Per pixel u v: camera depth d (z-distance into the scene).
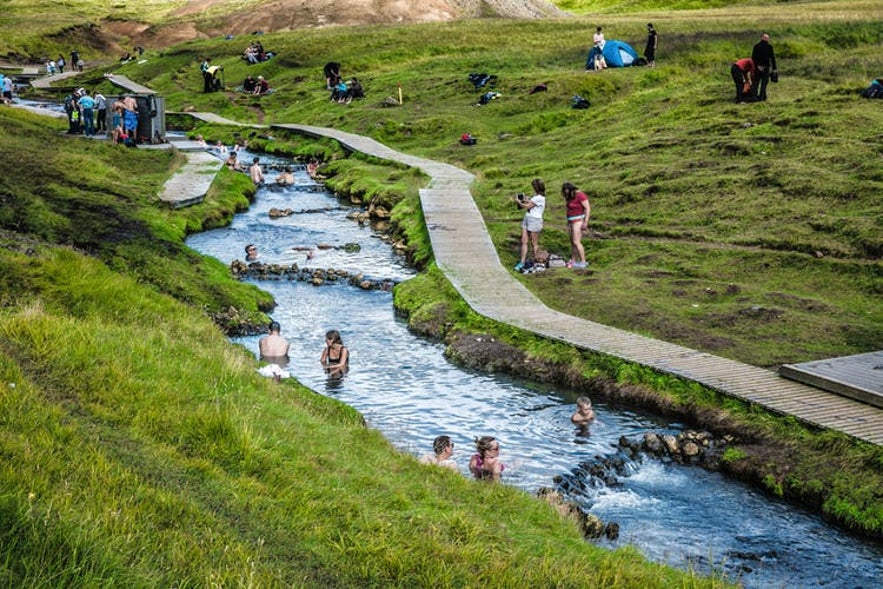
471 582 8.85
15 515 7.01
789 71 47.53
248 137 61.56
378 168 45.94
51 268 19.08
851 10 75.94
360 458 12.12
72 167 35.62
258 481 10.27
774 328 20.56
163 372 12.99
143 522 8.23
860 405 15.80
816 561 12.23
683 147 37.59
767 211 28.84
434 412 17.69
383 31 85.50
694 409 16.84
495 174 40.41
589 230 30.23
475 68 69.31
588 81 56.62
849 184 29.39
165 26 114.25
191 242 31.73
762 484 14.47
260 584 7.55
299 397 15.28
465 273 25.94
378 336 22.55
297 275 28.14
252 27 105.19
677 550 12.51
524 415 17.53
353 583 8.57
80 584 6.54
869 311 21.61
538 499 12.02
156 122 49.41
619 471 15.12
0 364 11.19
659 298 23.34
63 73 99.19
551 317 21.95
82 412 10.97
